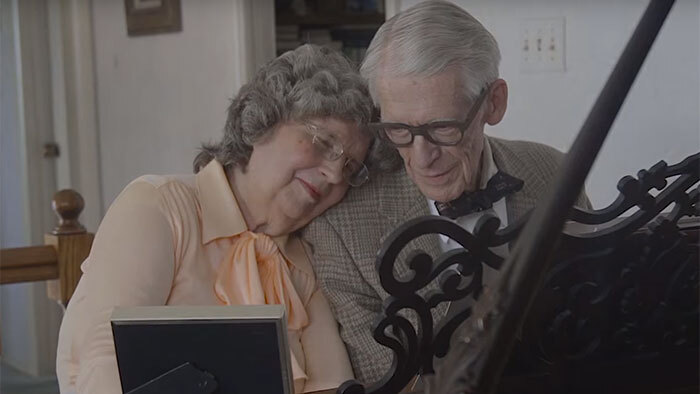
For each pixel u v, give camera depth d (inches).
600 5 89.7
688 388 49.3
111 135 164.7
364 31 155.4
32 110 166.9
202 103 145.1
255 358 43.0
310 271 66.8
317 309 66.2
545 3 95.3
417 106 57.4
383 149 63.9
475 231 42.6
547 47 95.6
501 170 65.5
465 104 57.9
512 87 100.6
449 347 43.6
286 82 61.6
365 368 64.9
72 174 165.9
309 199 63.5
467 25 57.7
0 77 172.4
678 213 47.3
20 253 89.5
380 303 65.2
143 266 60.4
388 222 64.4
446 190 60.9
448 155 59.5
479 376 28.3
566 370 45.8
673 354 48.6
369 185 65.4
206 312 43.2
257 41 137.2
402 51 57.0
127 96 160.7
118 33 160.7
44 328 170.4
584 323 45.9
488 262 43.1
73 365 60.5
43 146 168.2
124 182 162.6
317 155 62.2
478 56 57.7
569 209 31.3
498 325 28.7
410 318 62.6
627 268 46.7
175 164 151.8
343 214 65.1
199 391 43.4
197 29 144.6
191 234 63.2
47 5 166.2
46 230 169.8
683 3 83.6
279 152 62.6
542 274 29.8
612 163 92.0
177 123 150.6
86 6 163.5
